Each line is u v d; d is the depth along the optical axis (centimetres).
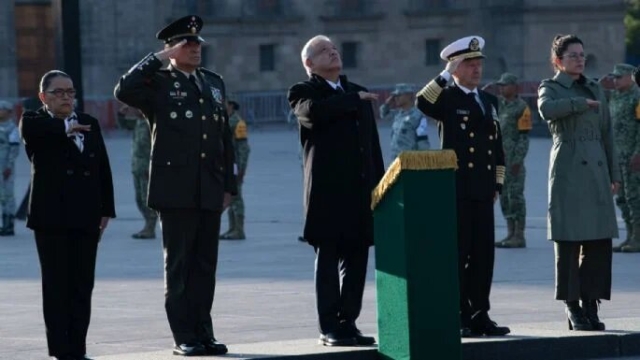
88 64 14275
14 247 4728
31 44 14275
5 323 3019
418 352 2266
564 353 2586
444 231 2269
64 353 2377
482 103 2645
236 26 15550
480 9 16075
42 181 2345
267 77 15688
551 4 15488
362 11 16050
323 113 2477
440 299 2269
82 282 2388
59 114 2367
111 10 14338
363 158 2516
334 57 2548
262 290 3472
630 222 4222
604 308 3055
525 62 15500
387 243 2320
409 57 16175
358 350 2438
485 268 2623
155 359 2380
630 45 18150
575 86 2722
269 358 2373
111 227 5300
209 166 2425
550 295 3300
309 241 2534
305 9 15838
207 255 2448
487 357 2539
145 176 4862
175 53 2422
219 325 2917
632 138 4178
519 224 4400
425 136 4197
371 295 3338
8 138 5128
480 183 2609
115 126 13412
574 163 2694
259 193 6594
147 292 3478
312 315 3048
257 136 11894
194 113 2417
